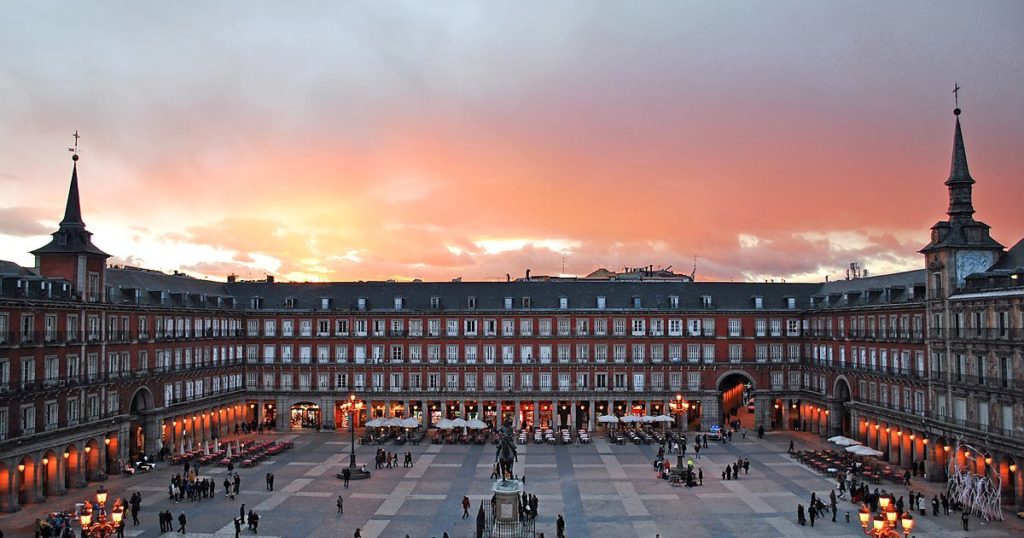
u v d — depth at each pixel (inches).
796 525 2193.7
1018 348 2381.9
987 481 2327.8
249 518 2144.4
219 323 4010.8
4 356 2449.6
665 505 2420.0
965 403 2667.3
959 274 2795.3
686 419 4121.6
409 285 4352.9
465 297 4259.4
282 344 4222.4
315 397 4148.6
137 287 3405.5
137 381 3213.6
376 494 2578.7
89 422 2824.8
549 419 4148.6
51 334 2694.4
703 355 4178.2
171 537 2087.8
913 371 3046.3
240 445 3491.6
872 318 3454.7
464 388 4158.5
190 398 3644.2
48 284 2711.6
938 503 2299.5
